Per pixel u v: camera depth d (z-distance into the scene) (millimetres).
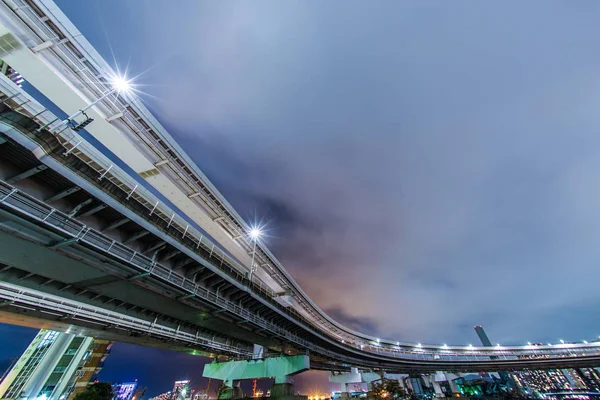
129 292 17359
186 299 19391
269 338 32000
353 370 75812
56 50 15625
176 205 28000
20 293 13734
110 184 14555
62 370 63906
